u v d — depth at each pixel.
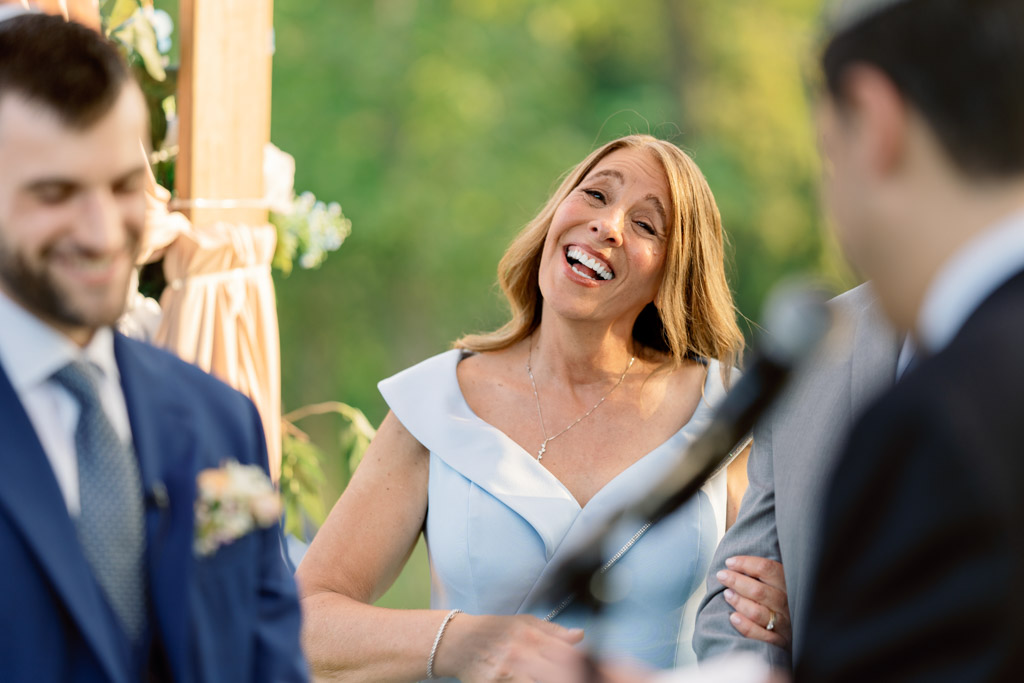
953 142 1.06
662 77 17.30
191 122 2.96
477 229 14.45
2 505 1.35
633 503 1.21
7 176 1.32
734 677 1.35
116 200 1.38
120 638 1.41
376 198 14.30
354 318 14.97
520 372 2.81
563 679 1.38
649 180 2.66
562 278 2.63
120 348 1.56
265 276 3.11
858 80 1.11
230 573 1.56
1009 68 1.05
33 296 1.36
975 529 0.94
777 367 1.07
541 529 2.53
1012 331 1.01
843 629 1.01
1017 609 0.93
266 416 3.10
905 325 1.14
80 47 1.35
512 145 15.05
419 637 2.41
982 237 1.07
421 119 14.50
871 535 1.01
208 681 1.49
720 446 1.13
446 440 2.65
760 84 17.06
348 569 2.64
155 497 1.49
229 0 2.99
